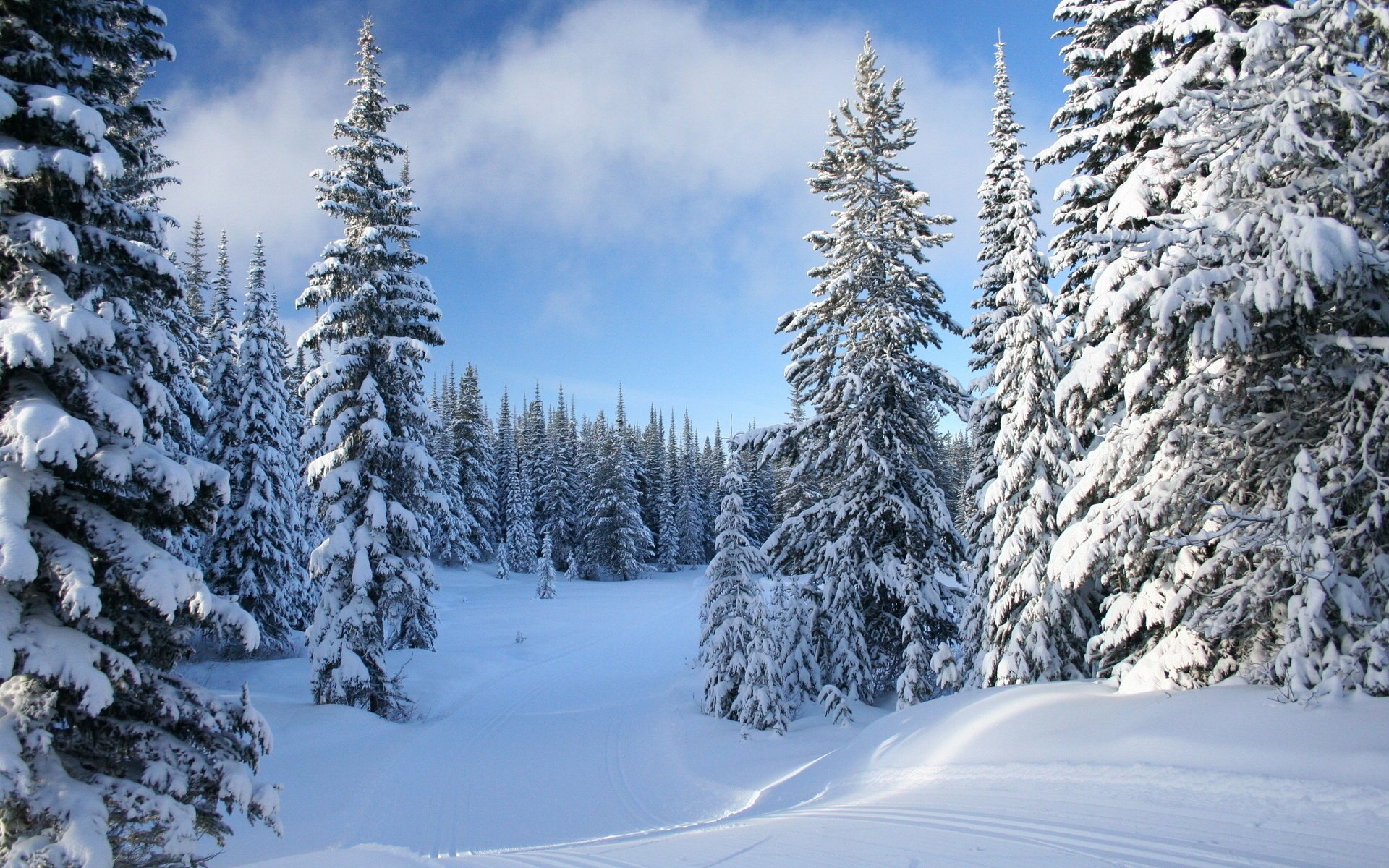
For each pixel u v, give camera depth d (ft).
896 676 62.59
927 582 58.49
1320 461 25.50
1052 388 47.44
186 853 21.48
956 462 160.66
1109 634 33.01
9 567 19.30
